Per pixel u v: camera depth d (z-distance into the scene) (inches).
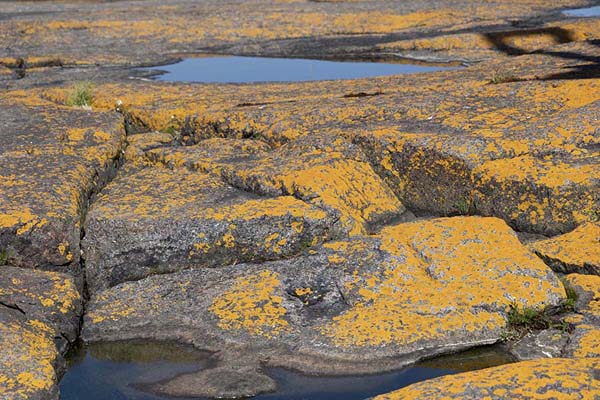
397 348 317.4
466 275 350.0
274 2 1605.6
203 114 571.5
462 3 1430.9
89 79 887.1
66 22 1234.0
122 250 385.4
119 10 1504.7
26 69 972.6
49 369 297.4
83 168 457.1
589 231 380.5
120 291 368.2
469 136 446.0
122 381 315.6
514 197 414.3
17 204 396.5
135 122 604.4
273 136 520.1
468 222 383.2
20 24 1224.8
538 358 310.8
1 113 589.3
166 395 303.9
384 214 433.7
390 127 486.6
